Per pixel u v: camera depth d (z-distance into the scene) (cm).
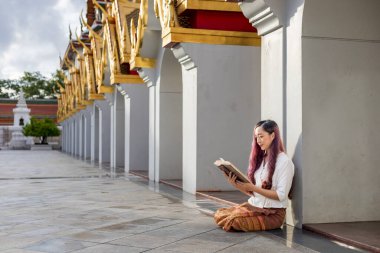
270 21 745
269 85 769
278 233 652
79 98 3272
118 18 1683
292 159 708
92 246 590
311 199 690
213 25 1084
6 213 860
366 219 712
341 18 698
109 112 2641
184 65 1164
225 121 1130
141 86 1858
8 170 2058
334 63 699
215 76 1120
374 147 716
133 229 693
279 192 650
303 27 688
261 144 657
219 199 998
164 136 1457
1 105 6356
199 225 718
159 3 1120
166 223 739
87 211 874
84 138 3606
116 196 1106
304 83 688
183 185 1217
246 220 657
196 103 1116
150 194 1143
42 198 1079
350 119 706
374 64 716
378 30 713
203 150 1123
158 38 1432
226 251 559
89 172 1912
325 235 632
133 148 1877
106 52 2131
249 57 1136
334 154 700
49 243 610
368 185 713
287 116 723
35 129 5269
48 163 2634
